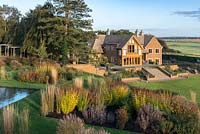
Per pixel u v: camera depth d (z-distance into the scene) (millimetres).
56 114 21328
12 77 40719
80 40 61688
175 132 18469
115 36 79312
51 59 61469
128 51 74812
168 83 55625
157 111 19531
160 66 70500
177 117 18766
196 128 18078
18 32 73125
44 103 21344
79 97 22094
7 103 27000
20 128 16016
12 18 87375
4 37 79062
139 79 57125
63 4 61375
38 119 20266
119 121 19500
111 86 25062
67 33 59406
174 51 120312
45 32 60844
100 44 79625
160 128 18578
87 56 64812
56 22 59812
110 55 77312
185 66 80500
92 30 62125
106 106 22594
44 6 63094
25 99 25734
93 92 22938
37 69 40719
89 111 21000
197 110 20125
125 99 22641
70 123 14758
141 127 19250
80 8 60844
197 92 45406
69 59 62688
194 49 144625
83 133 13703
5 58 59219
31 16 68125
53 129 18453
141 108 20016
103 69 61625
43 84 36938
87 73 51219
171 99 21641
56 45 59406
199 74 70125
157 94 22688
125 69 64625
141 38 83625
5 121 15453
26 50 63250
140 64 76500
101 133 13992
